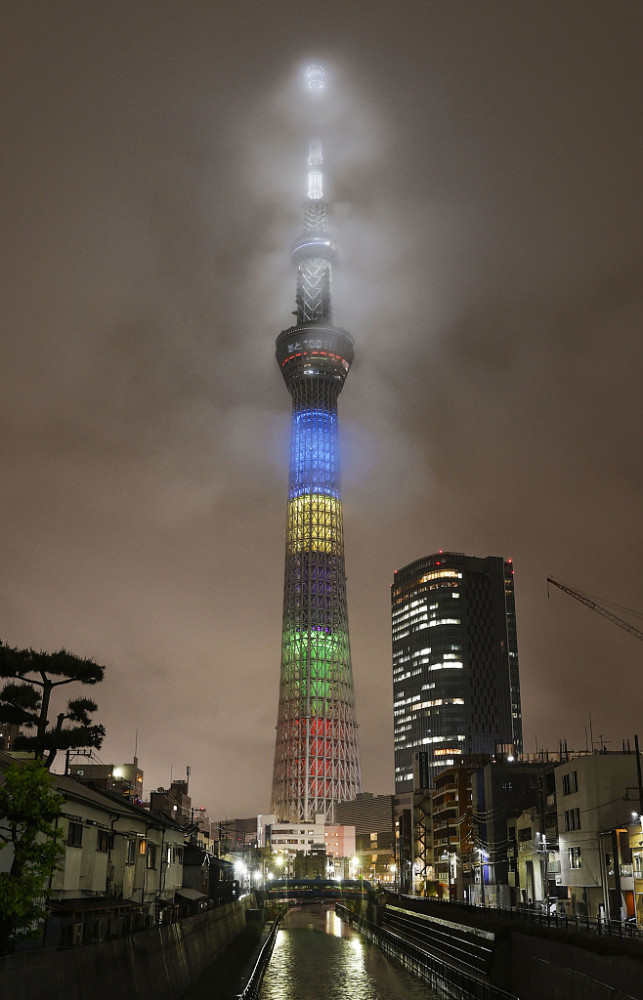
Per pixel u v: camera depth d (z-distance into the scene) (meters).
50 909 41.44
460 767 149.88
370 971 81.56
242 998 54.94
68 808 45.91
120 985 32.72
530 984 49.31
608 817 85.50
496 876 122.69
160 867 65.06
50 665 50.19
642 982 35.22
